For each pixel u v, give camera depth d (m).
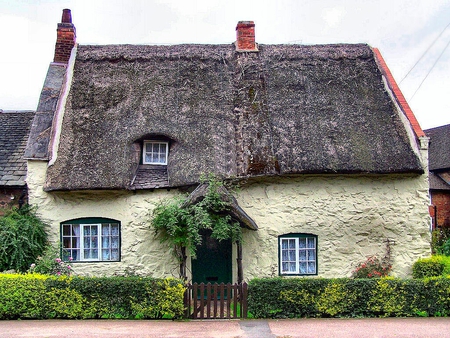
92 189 11.54
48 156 11.92
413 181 12.47
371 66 14.54
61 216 12.01
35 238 11.48
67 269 11.35
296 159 11.91
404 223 12.41
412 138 12.56
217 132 12.62
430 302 10.30
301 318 10.11
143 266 11.99
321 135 12.48
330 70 14.33
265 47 15.21
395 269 12.33
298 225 12.27
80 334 8.59
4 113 16.05
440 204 26.80
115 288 9.99
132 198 12.09
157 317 10.03
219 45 15.42
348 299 10.22
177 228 10.67
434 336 8.52
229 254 12.24
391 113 13.19
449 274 11.12
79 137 12.33
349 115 13.05
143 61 14.46
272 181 12.28
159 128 12.53
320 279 10.29
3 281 9.92
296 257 12.34
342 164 11.89
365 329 9.06
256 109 13.17
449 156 28.56
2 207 12.56
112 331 8.84
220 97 13.53
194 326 9.33
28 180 11.97
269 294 10.12
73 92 13.41
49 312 9.94
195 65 14.41
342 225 12.34
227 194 11.01
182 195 11.67
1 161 13.23
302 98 13.45
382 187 12.44
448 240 20.56
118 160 11.90
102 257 12.17
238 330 8.98
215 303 10.02
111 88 13.62
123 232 12.06
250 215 12.20
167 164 12.40
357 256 12.32
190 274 12.08
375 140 12.47
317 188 12.36
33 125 12.79
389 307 10.22
